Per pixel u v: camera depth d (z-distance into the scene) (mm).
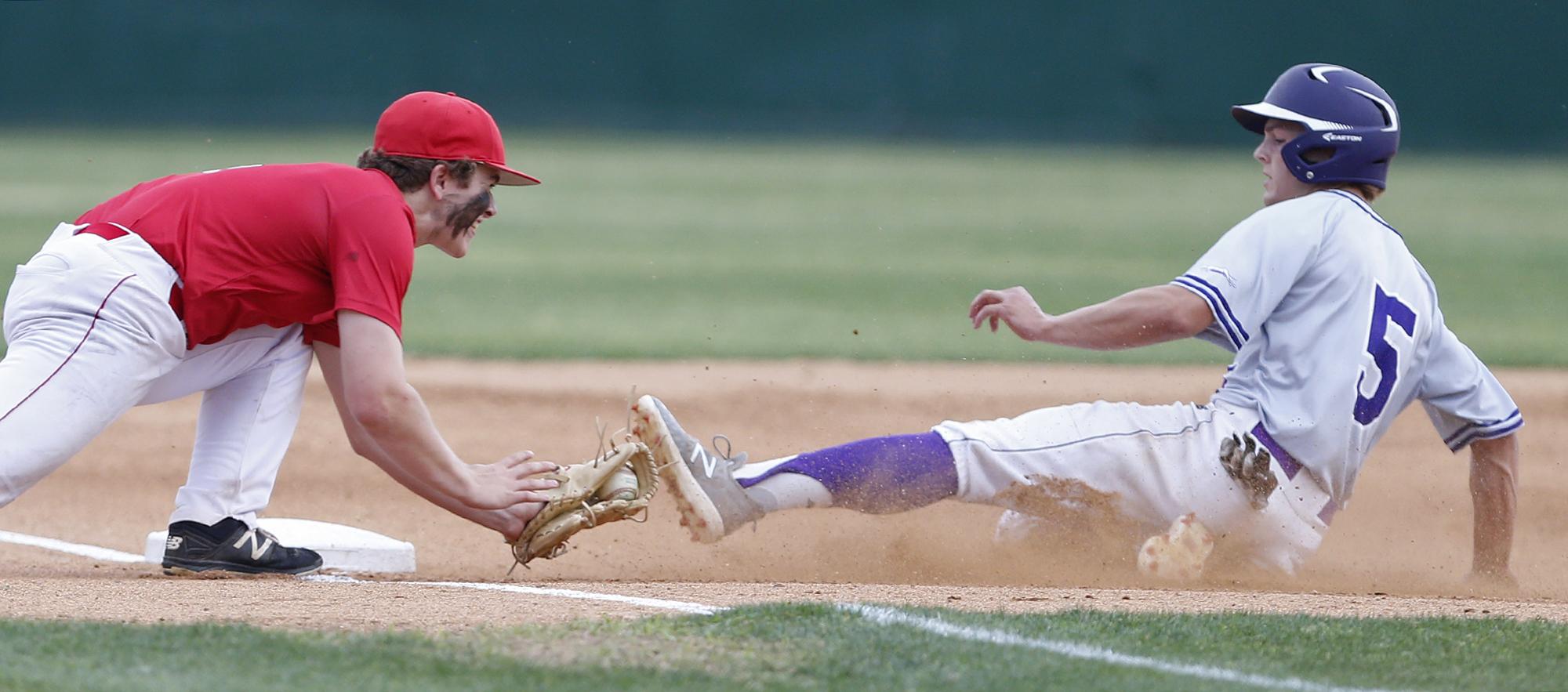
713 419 25812
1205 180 98500
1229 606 12508
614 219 74000
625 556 16406
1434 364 15094
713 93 139750
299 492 20406
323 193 12867
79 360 12414
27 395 12234
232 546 14094
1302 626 11234
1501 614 12359
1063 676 9484
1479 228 70250
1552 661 10383
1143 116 134375
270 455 14297
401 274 12672
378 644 9898
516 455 13578
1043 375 31094
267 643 9859
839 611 11125
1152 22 133000
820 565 15633
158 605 11664
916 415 26453
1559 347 35156
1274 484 14234
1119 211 77875
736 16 138375
